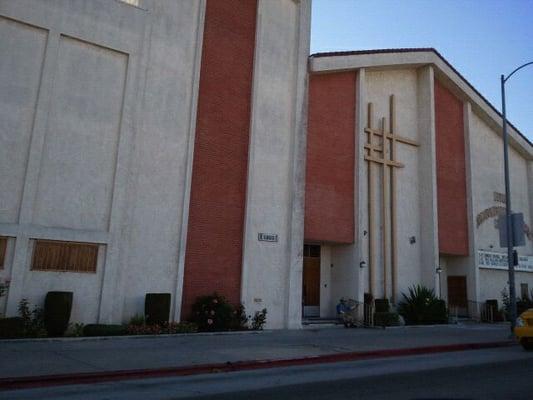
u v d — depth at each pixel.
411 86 27.33
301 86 21.16
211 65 18.83
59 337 13.66
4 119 14.37
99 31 16.06
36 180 14.49
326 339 16.33
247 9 20.17
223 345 13.93
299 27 21.59
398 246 25.05
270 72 20.45
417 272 25.67
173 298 16.70
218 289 17.91
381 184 24.75
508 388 8.67
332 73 22.98
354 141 23.30
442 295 28.72
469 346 15.91
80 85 15.66
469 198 28.62
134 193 16.28
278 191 20.00
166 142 17.22
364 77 24.00
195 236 17.61
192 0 18.52
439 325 23.42
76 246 15.04
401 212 25.58
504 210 31.48
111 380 9.41
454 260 28.88
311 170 21.61
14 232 14.00
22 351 11.58
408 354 14.30
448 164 28.12
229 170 18.78
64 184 15.03
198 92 18.20
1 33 14.62
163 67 17.48
